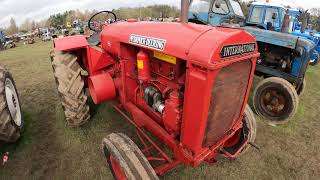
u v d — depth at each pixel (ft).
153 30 6.35
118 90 9.29
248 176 8.30
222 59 4.89
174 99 5.92
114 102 12.53
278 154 9.61
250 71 6.53
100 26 12.48
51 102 13.41
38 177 8.02
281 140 10.64
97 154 9.08
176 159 7.11
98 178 7.97
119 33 7.86
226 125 6.69
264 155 9.48
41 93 14.85
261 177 8.32
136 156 5.94
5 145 9.53
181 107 6.01
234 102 6.52
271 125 12.01
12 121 8.84
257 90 12.42
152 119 7.44
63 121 11.21
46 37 62.03
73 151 9.23
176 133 6.23
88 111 10.45
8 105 9.03
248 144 8.41
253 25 20.75
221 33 5.06
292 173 8.62
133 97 8.45
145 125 7.67
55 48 9.49
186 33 5.43
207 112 5.22
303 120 12.62
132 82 8.27
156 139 9.73
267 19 20.01
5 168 8.38
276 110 12.03
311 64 26.81
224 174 8.30
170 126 6.22
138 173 5.65
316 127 11.92
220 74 5.43
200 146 5.74
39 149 9.34
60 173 8.18
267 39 13.79
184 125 5.74
